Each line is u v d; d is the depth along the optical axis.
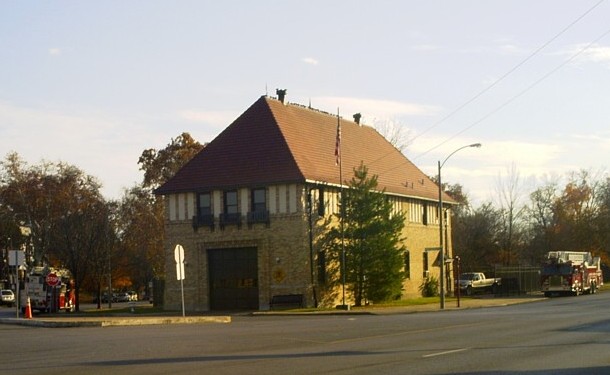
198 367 16.77
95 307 68.75
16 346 22.80
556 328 26.66
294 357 18.48
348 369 16.00
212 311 49.53
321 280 50.84
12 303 85.81
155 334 26.69
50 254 75.31
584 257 68.50
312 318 38.84
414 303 53.22
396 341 22.41
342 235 50.16
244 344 22.19
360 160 59.72
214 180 51.78
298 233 49.34
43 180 76.12
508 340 22.28
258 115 54.16
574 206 98.38
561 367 16.11
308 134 55.78
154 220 80.44
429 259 65.56
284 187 50.00
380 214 51.41
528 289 71.06
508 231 98.19
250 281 50.75
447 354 18.61
